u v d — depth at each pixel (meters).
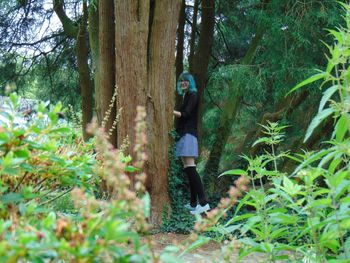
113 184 1.24
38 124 1.62
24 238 1.02
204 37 10.69
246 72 9.30
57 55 13.06
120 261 1.11
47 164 1.78
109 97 7.78
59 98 13.37
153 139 7.29
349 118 1.66
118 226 1.12
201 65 10.71
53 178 1.87
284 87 9.15
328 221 1.69
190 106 7.20
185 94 7.34
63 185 1.96
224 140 10.53
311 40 8.97
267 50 9.47
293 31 8.79
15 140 1.50
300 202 1.87
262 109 11.55
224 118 10.59
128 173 6.80
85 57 11.55
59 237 1.15
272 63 9.31
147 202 1.22
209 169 10.34
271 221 1.98
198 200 7.62
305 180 1.86
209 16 10.62
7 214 1.44
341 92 1.73
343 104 1.66
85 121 11.50
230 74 9.42
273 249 1.89
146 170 7.23
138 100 7.06
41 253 1.13
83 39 11.50
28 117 1.75
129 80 7.05
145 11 7.09
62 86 13.33
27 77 13.09
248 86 9.33
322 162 1.64
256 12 9.35
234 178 10.16
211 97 12.70
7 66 12.62
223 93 11.62
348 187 1.71
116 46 7.15
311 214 1.84
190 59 11.45
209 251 5.14
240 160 10.18
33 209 1.40
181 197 7.70
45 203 1.92
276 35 9.01
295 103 9.64
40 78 13.30
